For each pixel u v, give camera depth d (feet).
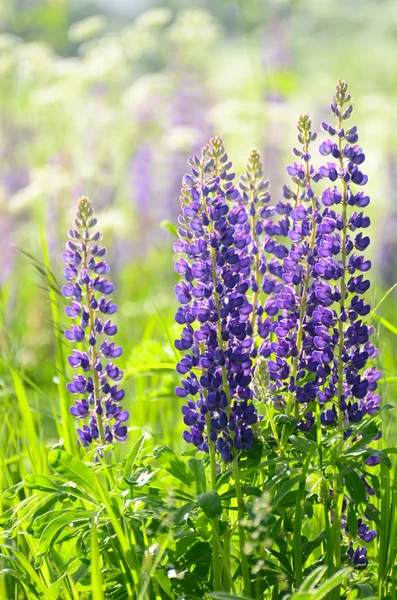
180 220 13.30
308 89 57.41
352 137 13.19
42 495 12.99
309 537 14.90
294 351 13.43
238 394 12.92
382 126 44.60
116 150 44.70
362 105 48.39
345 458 12.37
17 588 14.21
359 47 59.62
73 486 12.69
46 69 46.24
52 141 46.60
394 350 25.25
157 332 28.25
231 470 12.62
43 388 27.30
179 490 12.32
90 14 75.46
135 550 11.81
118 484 12.76
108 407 14.05
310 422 13.65
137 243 44.01
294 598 10.31
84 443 14.02
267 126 43.27
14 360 20.99
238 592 12.68
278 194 44.11
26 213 40.65
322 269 13.03
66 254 14.29
